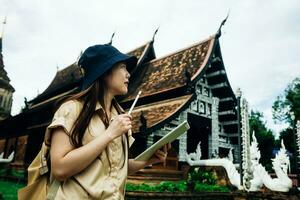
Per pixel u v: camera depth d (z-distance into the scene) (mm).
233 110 17922
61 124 1304
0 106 42000
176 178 13109
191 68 16219
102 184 1308
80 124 1327
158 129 12336
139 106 16438
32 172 1419
